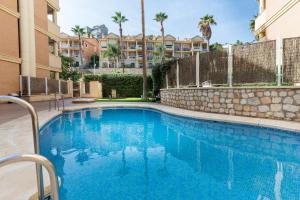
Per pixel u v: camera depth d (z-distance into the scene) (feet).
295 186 11.65
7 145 16.25
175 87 46.19
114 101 61.41
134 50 196.24
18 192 9.21
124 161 15.98
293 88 25.20
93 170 14.16
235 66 31.68
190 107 38.86
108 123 32.12
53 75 87.97
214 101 33.86
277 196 10.54
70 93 89.66
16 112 35.45
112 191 11.23
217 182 12.17
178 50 206.08
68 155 17.42
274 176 12.97
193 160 16.12
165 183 12.16
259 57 29.14
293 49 26.27
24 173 11.03
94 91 83.46
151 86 83.71
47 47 77.15
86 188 11.55
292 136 20.99
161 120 34.12
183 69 42.27
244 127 25.32
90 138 23.32
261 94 28.14
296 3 37.11
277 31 45.52
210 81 35.40
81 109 43.47
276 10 44.86
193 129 26.81
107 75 86.07
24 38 62.59
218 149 18.71
